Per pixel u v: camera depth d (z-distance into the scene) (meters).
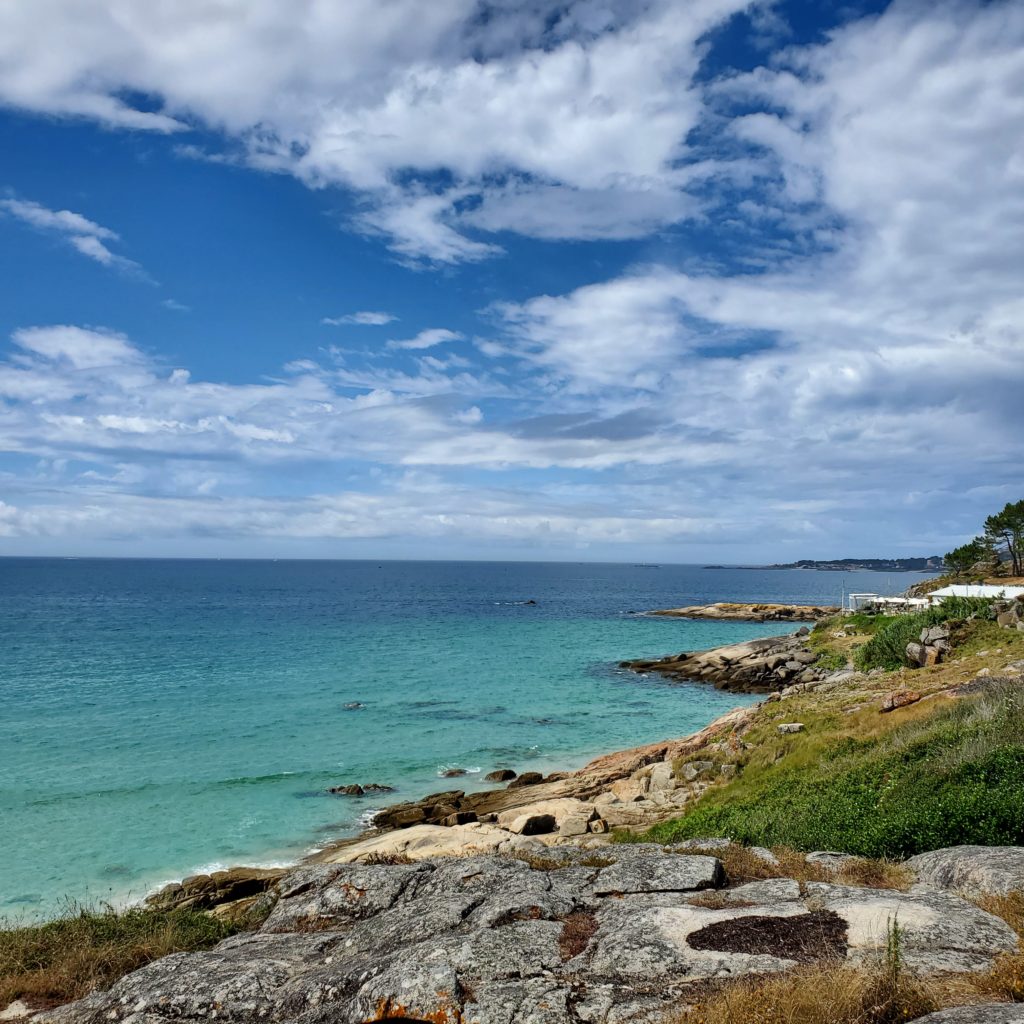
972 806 12.15
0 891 22.94
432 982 7.27
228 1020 7.87
